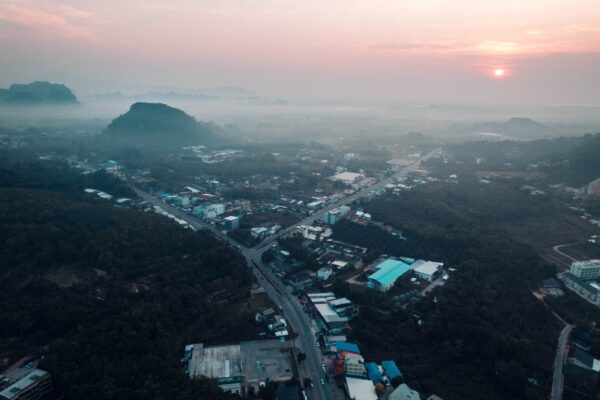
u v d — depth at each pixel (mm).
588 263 160875
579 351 115625
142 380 96875
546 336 123375
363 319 136250
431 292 150875
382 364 113438
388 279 157250
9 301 122312
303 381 106812
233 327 127438
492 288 149250
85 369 97812
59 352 102625
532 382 106562
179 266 162000
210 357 113125
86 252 157875
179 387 95750
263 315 136250
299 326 132625
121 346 106938
